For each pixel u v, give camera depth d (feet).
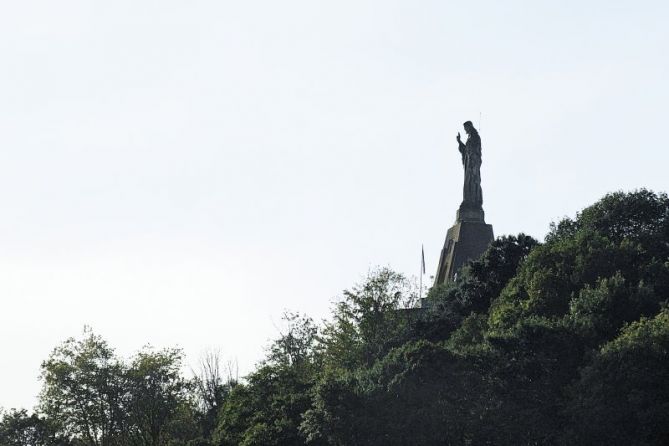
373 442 412.36
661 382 388.78
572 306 457.68
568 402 397.19
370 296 583.58
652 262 495.00
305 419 446.19
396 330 577.84
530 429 398.01
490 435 401.29
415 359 423.64
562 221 602.44
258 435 465.88
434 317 563.48
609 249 505.66
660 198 574.56
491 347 426.51
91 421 586.86
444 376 416.67
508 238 581.94
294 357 612.29
